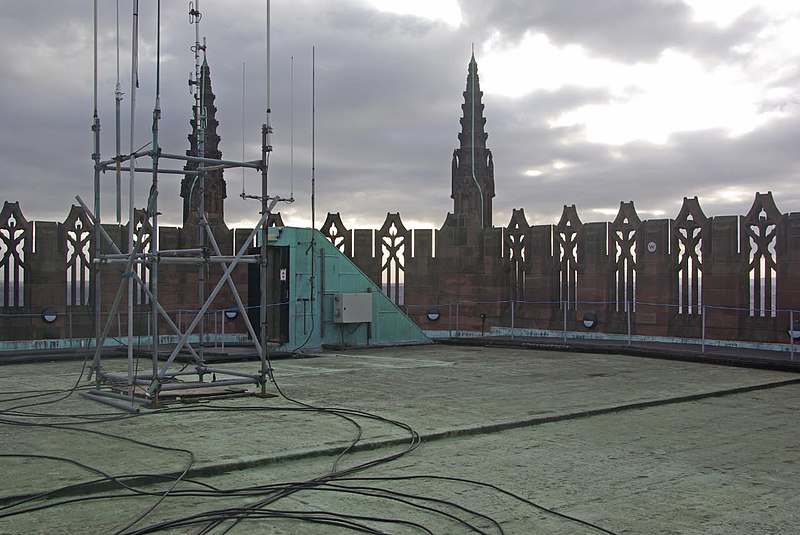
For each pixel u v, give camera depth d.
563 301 23.78
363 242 25.08
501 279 24.84
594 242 23.19
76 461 7.56
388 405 11.43
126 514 6.10
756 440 9.48
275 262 21.72
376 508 6.41
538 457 8.36
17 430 9.23
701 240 21.08
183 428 9.43
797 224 19.41
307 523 5.98
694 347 20.27
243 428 9.46
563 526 6.02
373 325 22.75
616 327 22.78
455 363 17.83
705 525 6.10
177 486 6.93
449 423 9.95
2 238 20.45
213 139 24.03
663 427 10.26
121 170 12.01
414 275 25.20
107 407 11.05
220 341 23.20
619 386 13.84
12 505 6.14
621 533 5.88
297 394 12.51
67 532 5.65
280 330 21.33
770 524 6.15
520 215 24.70
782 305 19.66
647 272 22.08
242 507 6.31
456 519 6.13
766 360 17.00
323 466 7.85
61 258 21.17
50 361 18.22
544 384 14.02
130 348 11.18
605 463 8.12
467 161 28.09
